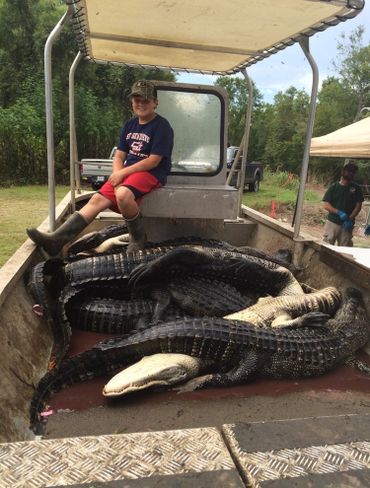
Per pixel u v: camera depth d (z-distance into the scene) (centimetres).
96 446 144
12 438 195
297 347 278
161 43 453
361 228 1105
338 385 275
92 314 316
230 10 350
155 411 237
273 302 334
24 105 1762
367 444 149
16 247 727
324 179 2492
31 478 129
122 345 265
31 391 239
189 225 461
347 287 347
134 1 344
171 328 272
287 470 136
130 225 378
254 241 513
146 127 396
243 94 2975
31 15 2056
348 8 312
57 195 1364
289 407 248
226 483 130
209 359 274
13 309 274
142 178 374
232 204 405
